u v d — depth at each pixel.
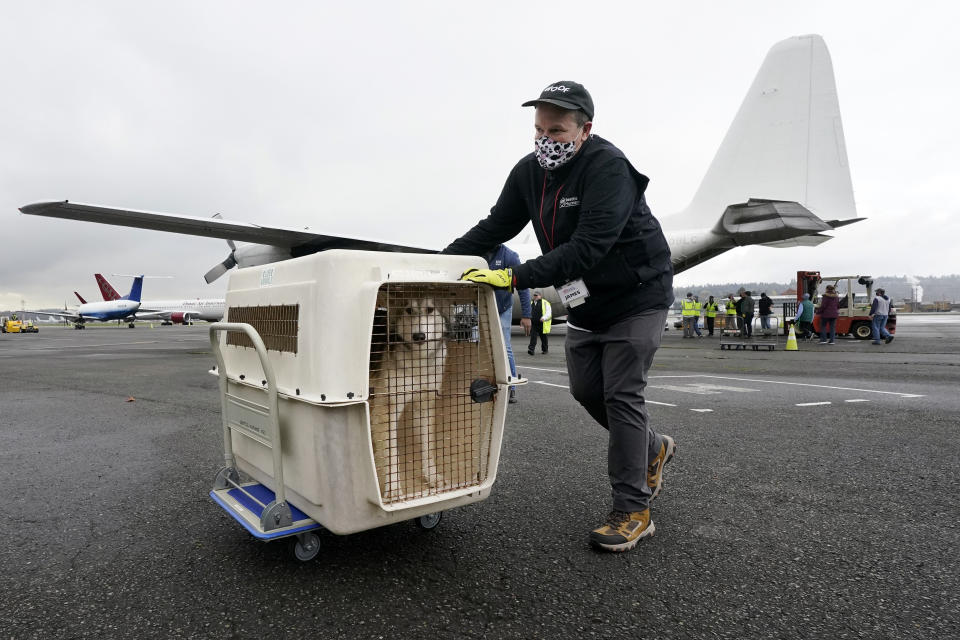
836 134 13.11
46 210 9.49
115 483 2.78
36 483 2.79
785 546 1.92
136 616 1.49
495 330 1.88
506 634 1.39
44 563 1.85
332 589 1.64
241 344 2.08
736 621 1.45
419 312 1.78
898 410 4.42
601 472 2.86
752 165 13.85
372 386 1.71
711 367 8.23
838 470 2.81
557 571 1.75
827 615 1.47
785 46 13.45
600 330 2.04
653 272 1.95
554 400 5.14
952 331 20.62
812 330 16.53
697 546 1.94
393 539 2.03
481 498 1.89
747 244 14.34
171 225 10.59
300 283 1.67
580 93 1.89
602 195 1.83
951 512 2.23
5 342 21.28
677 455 3.12
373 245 12.11
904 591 1.60
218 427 4.14
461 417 1.91
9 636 1.40
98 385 6.81
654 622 1.45
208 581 1.70
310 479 1.66
